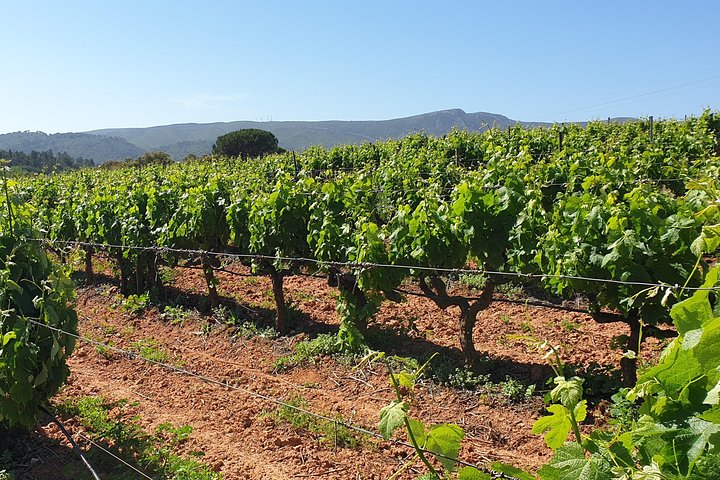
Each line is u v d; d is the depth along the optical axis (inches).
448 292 395.5
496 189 283.4
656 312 210.7
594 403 235.1
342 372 293.9
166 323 400.8
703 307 68.7
